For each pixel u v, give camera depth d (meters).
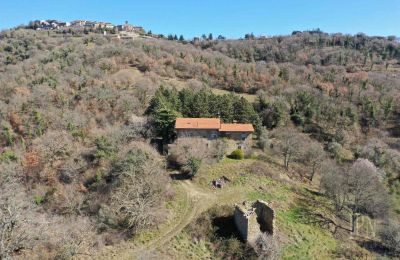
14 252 38.59
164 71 129.12
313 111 104.31
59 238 40.25
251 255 42.25
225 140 75.56
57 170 66.00
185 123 76.81
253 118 90.94
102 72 115.62
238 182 61.69
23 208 49.75
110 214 46.53
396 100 112.88
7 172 62.81
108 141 67.31
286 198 59.72
